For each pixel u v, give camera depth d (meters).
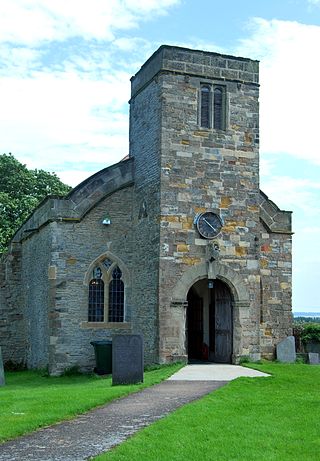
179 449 9.53
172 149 22.12
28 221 27.92
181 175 22.12
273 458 9.32
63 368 23.03
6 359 28.47
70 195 23.69
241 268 22.53
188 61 22.64
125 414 12.19
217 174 22.58
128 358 16.98
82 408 12.62
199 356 25.42
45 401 13.60
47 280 24.12
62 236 23.53
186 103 22.47
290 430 11.02
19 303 29.16
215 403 13.30
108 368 22.67
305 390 15.79
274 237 25.08
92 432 10.68
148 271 22.61
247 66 23.41
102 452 9.41
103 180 24.17
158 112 22.42
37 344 25.84
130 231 24.39
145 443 9.80
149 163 23.03
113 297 24.05
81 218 23.72
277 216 25.19
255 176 23.06
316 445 10.09
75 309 23.41
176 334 21.56
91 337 23.52
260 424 11.38
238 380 17.06
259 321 22.67
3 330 28.67
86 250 23.77
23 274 29.05
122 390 15.18
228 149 22.81
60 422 11.55
